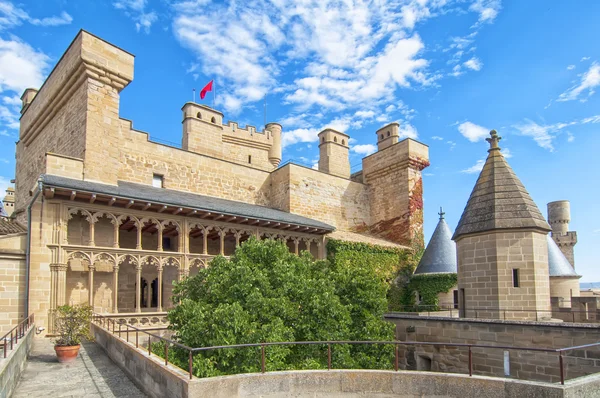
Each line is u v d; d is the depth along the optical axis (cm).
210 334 1238
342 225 3741
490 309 1848
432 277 3041
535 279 1773
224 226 2420
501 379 885
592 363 1423
